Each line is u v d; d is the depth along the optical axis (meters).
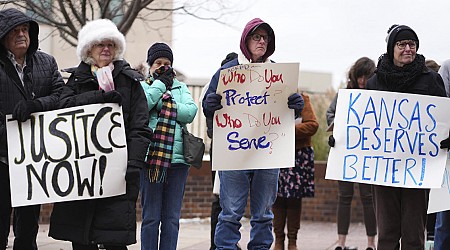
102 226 6.21
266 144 7.38
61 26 11.10
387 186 7.20
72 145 6.33
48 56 7.40
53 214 6.36
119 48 6.50
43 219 12.74
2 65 6.94
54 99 6.51
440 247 7.64
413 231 7.09
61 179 6.31
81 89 6.50
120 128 6.32
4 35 6.74
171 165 7.51
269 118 7.39
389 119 7.22
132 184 6.30
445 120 7.18
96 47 6.45
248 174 7.49
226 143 7.38
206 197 13.92
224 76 7.31
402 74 7.18
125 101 6.44
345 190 10.21
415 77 7.22
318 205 14.38
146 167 7.39
